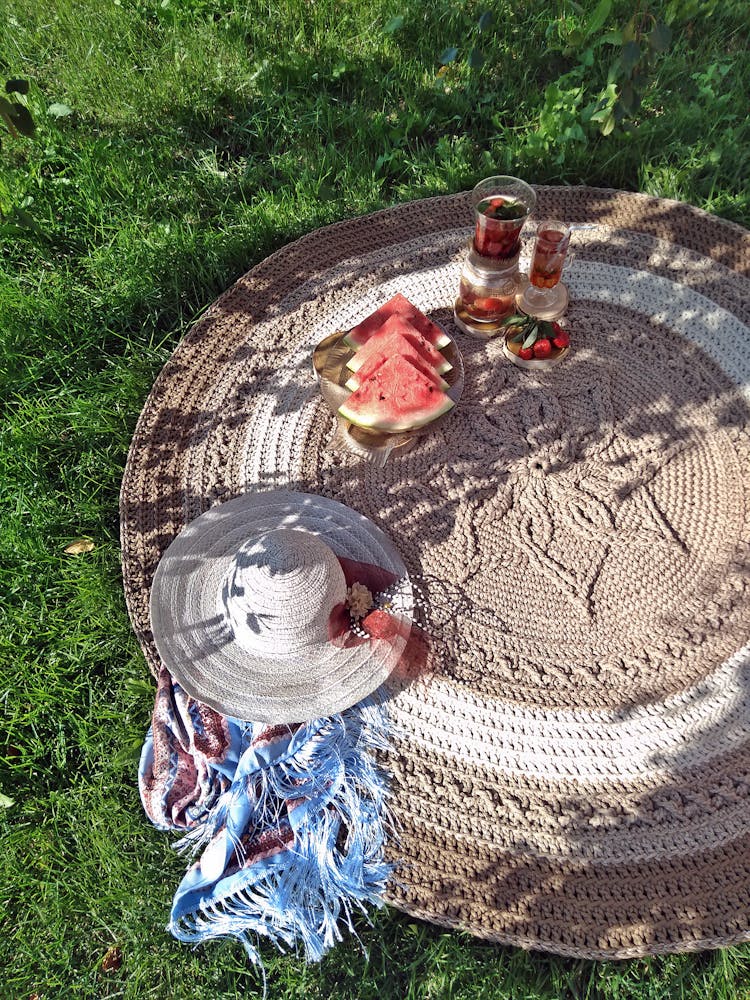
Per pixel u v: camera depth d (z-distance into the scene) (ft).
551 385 4.24
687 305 4.46
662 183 5.03
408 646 3.54
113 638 3.80
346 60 5.76
